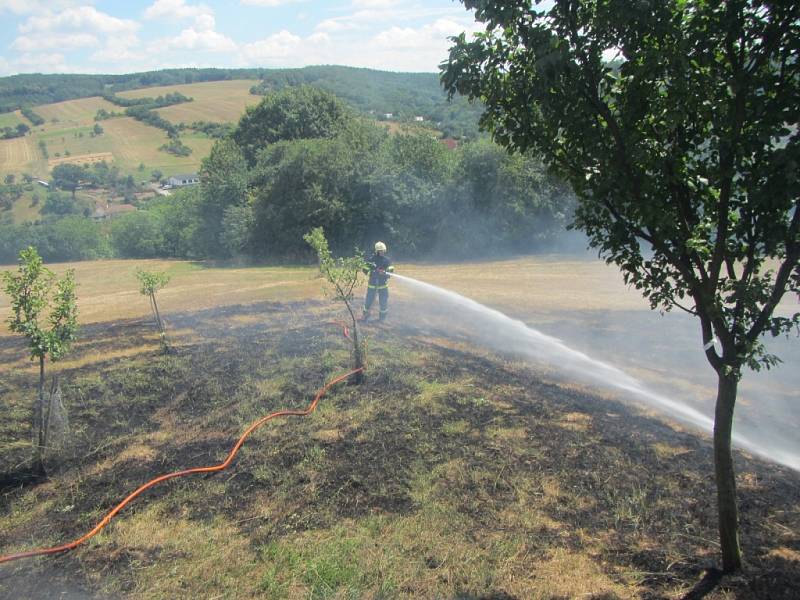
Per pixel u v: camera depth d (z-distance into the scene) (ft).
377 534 19.07
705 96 13.23
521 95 15.05
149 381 31.50
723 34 12.96
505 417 27.61
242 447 24.72
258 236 120.26
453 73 15.57
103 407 28.73
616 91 15.01
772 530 19.39
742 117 13.34
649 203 14.24
